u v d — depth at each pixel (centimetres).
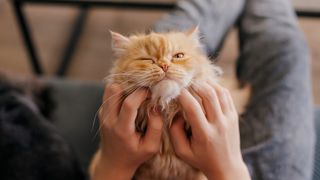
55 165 71
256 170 62
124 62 48
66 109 92
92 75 135
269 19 84
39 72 135
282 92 69
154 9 119
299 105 69
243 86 74
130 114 45
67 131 88
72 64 139
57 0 119
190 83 46
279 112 67
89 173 73
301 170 63
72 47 143
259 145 64
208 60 52
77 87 96
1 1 163
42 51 145
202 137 46
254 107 69
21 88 89
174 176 50
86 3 118
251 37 82
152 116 46
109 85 48
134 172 52
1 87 85
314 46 132
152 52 46
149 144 47
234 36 129
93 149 85
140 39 49
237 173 49
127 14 150
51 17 155
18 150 70
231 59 124
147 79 43
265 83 72
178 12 83
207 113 47
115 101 47
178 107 47
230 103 50
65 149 74
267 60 75
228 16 86
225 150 48
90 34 147
